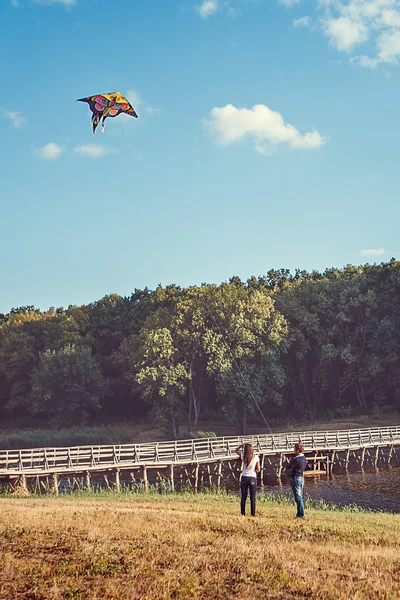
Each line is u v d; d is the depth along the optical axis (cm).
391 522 1908
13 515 1669
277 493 3747
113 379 9406
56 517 1639
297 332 7981
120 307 10700
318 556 1238
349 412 7950
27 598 974
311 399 8694
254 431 7425
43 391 8488
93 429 7919
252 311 7306
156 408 7269
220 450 4584
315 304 8550
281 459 4731
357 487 3953
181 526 1527
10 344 9794
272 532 1488
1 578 1063
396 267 8188
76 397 8469
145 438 7362
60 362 8525
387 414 7644
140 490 3712
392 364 7844
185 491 3562
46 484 3766
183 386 7025
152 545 1301
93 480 4478
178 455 4322
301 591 1007
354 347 7938
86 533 1412
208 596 988
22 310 13500
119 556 1212
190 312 7456
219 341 7081
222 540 1360
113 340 10275
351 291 8144
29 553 1230
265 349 7144
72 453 3744
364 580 1076
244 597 981
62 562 1164
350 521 1825
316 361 8475
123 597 977
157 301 10131
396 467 5047
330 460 5244
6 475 3441
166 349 7056
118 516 1684
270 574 1098
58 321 10438
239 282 10931
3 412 9975
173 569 1127
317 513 2059
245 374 6975
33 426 8944
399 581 1074
